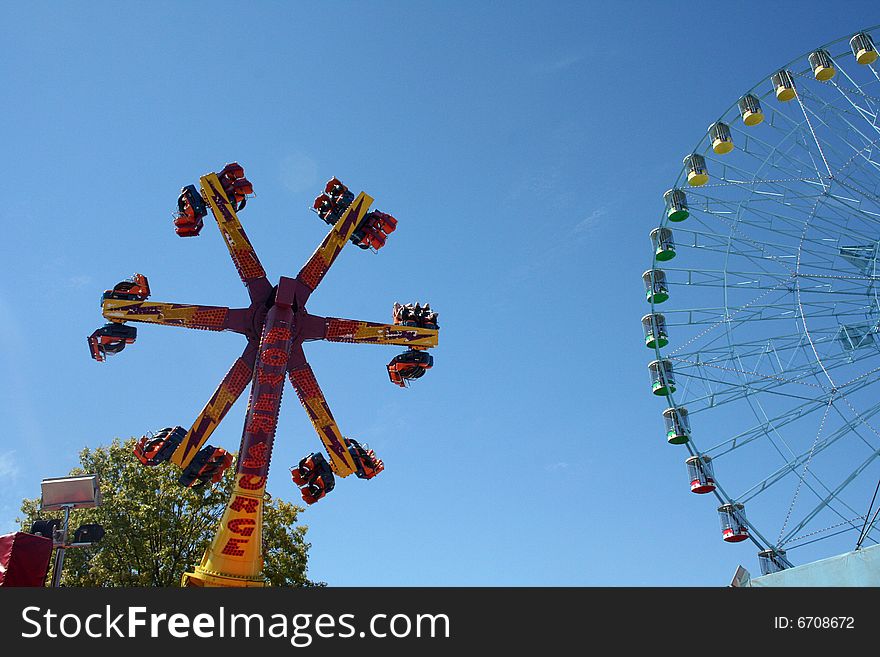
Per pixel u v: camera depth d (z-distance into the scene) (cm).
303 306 4134
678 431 4788
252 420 3678
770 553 4212
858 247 4391
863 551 3055
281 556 5622
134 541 5297
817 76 4662
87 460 5991
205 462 3856
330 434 4088
